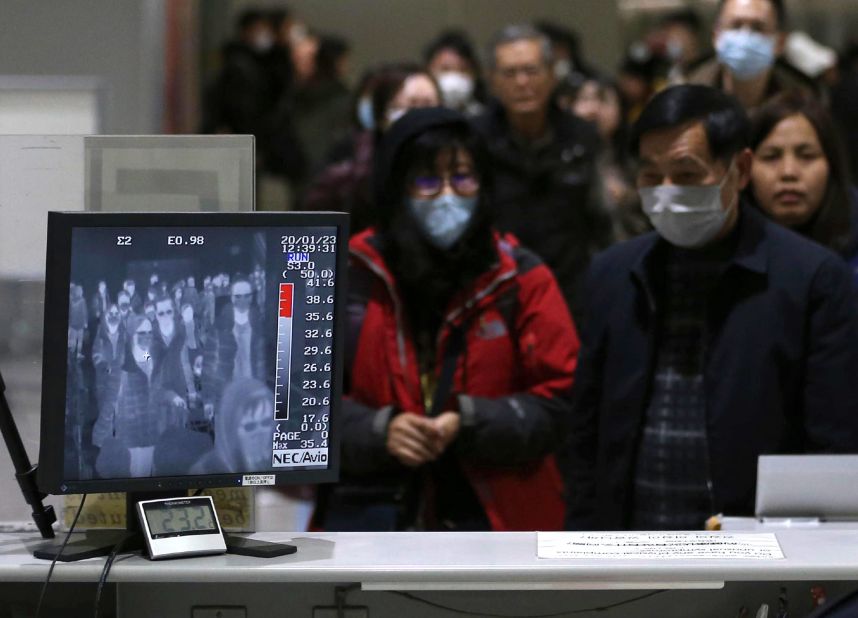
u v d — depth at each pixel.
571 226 9.16
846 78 12.83
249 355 4.26
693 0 17.00
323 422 4.34
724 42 7.91
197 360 4.22
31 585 4.70
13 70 12.84
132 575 4.07
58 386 4.08
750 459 5.35
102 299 4.12
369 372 6.07
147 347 4.17
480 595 4.63
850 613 3.65
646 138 5.48
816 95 8.08
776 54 8.09
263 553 4.21
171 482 4.21
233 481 4.27
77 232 4.07
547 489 6.16
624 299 5.67
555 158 9.14
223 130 14.17
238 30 15.52
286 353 4.29
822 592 4.39
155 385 4.19
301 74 15.88
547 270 6.26
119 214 4.10
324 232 4.27
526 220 9.13
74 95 5.91
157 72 13.27
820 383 5.31
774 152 6.79
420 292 6.11
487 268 6.07
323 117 14.30
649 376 5.56
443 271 6.07
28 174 4.55
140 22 12.87
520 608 4.63
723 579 4.06
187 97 14.88
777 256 5.41
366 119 9.85
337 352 4.32
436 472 6.11
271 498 9.48
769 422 5.35
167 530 4.20
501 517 6.02
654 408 5.55
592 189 9.23
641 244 5.76
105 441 4.15
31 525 4.62
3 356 4.56
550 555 4.20
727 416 5.36
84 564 4.13
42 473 4.11
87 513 4.57
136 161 4.58
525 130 9.18
